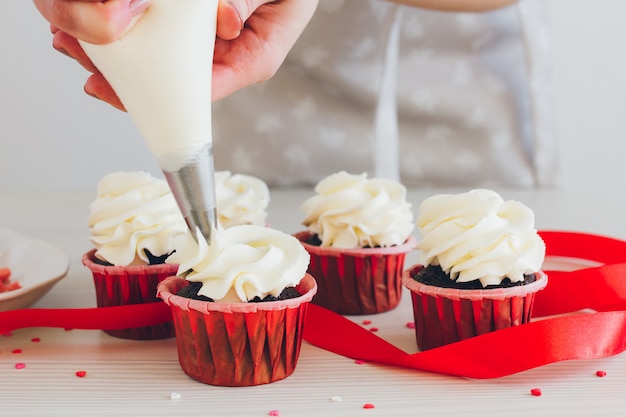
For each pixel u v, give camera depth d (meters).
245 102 1.00
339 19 0.98
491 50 1.05
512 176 1.05
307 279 0.48
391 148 0.97
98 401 0.43
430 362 0.46
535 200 0.87
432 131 1.05
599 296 0.52
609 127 1.42
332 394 0.44
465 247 0.48
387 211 0.56
